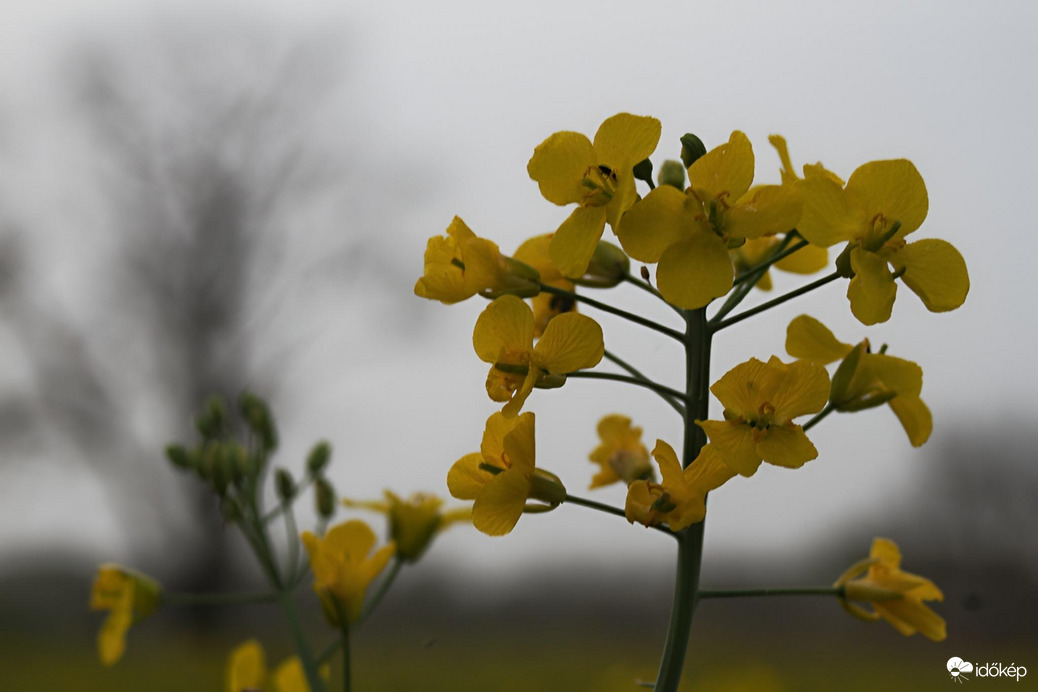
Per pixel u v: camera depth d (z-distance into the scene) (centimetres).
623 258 26
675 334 25
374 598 32
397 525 32
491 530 24
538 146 24
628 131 24
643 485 24
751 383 23
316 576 31
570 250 24
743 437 23
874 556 27
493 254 25
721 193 23
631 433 28
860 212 23
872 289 23
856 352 25
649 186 24
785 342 26
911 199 23
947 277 24
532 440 24
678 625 25
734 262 27
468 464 25
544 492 24
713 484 23
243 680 33
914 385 25
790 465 23
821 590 26
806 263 27
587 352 24
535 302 27
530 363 24
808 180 23
